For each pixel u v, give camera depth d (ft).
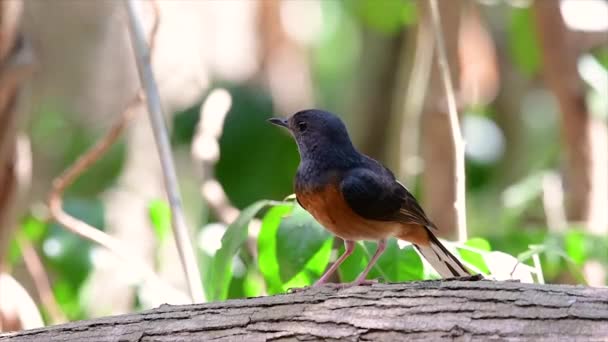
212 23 53.78
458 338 19.79
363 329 20.74
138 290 38.47
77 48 49.57
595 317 18.99
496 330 19.56
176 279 44.65
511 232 35.47
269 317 21.80
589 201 44.80
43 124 52.03
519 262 26.66
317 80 71.31
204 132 39.68
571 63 44.47
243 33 55.42
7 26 32.04
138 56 31.24
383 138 59.31
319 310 21.54
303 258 28.19
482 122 60.18
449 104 32.24
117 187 46.78
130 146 46.29
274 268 29.01
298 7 59.98
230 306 22.49
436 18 33.12
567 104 44.57
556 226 41.42
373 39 59.11
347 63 72.79
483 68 51.60
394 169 54.85
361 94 59.57
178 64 48.11
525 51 49.55
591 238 33.30
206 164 40.40
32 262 38.37
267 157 58.23
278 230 28.43
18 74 32.53
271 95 58.23
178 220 29.35
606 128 50.65
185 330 22.13
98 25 49.39
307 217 28.71
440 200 44.83
